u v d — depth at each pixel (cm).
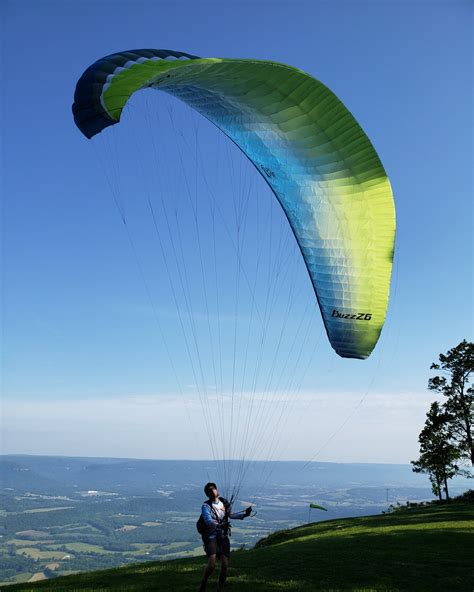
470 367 4116
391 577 1317
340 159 1327
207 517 1012
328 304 1451
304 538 2486
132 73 1002
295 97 1234
